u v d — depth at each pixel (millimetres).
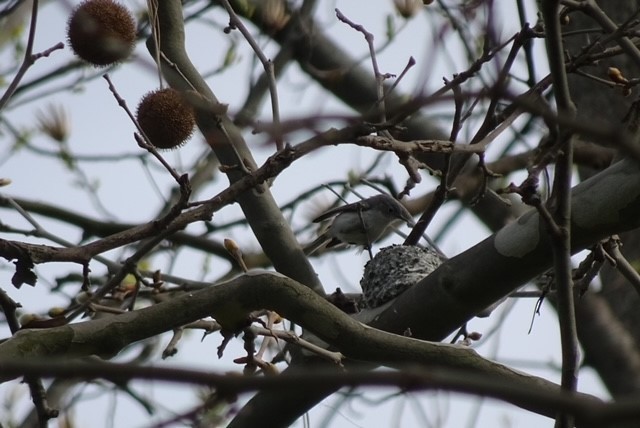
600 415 3336
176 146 8266
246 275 8703
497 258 9547
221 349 8773
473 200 9664
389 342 8922
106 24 8047
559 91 7754
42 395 8633
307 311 8742
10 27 10602
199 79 11516
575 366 8141
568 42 15438
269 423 10242
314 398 10039
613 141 3656
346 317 8867
